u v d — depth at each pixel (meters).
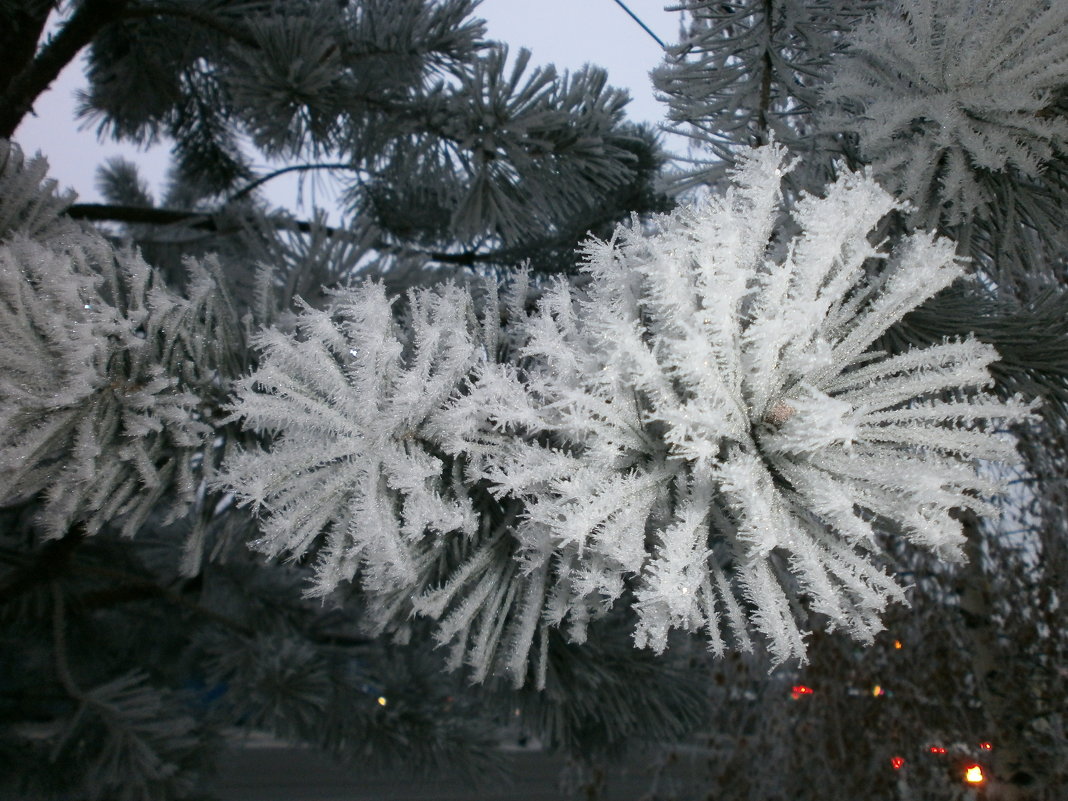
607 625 0.66
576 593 0.29
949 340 0.36
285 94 0.58
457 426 0.27
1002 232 0.33
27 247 0.27
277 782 2.65
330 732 0.97
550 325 0.26
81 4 0.58
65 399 0.26
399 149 0.62
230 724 0.87
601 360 0.25
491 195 0.57
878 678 1.38
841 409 0.22
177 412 0.28
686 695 0.73
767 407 0.25
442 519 0.26
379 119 0.62
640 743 0.83
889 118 0.30
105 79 0.85
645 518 0.25
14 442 0.26
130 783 0.59
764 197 0.24
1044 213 0.32
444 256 0.74
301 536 0.26
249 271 0.47
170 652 1.15
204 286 0.31
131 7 0.63
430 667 1.03
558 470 0.25
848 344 0.25
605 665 0.61
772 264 0.24
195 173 1.05
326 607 0.36
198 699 0.90
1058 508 1.22
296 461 0.26
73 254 0.29
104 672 1.03
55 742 0.62
